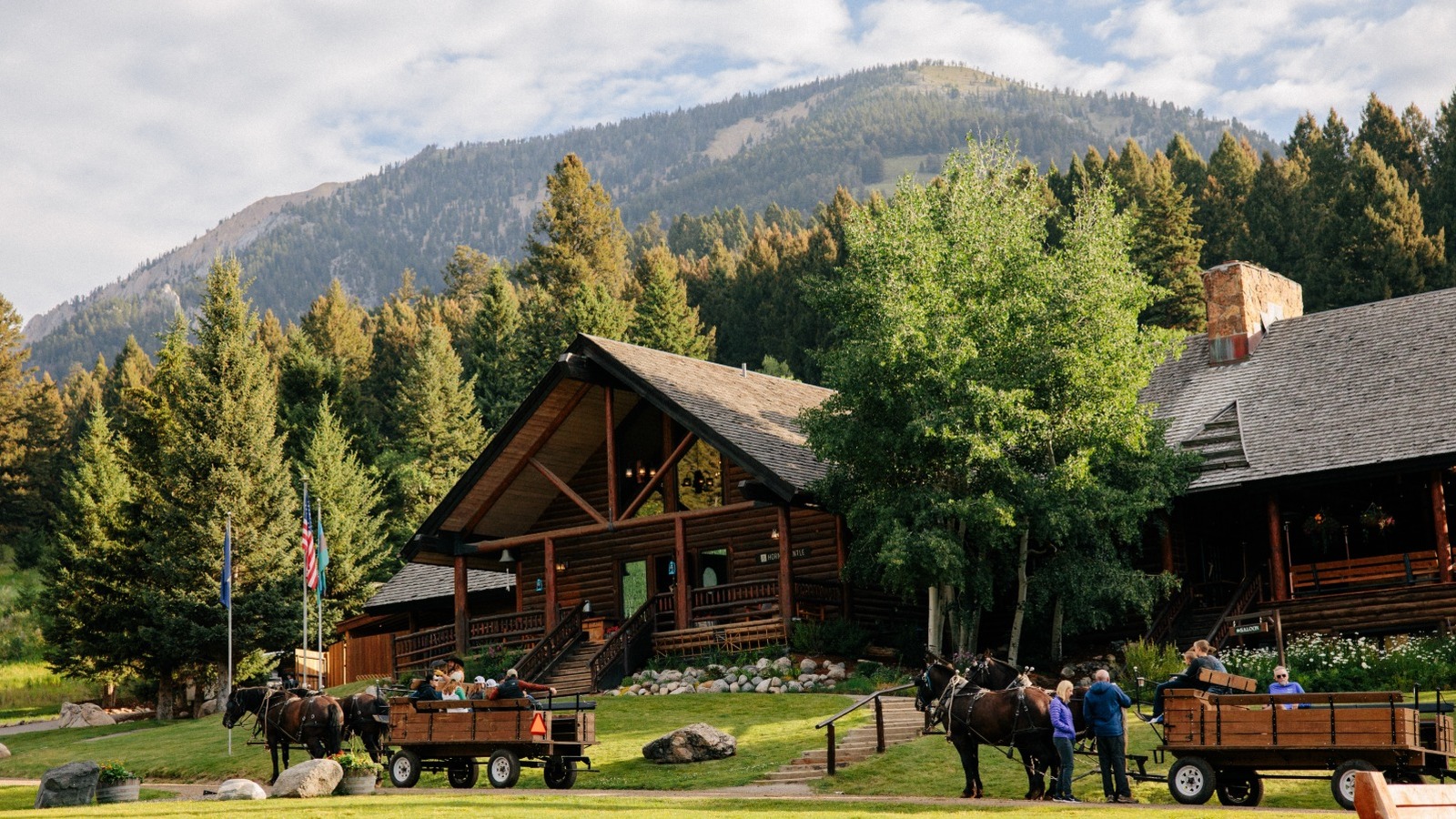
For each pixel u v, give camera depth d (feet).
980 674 69.21
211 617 147.43
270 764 92.17
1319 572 114.62
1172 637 113.80
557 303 306.35
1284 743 57.93
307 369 235.61
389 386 348.38
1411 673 91.97
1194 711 60.29
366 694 84.23
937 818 56.39
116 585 156.25
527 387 263.49
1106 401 105.19
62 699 204.13
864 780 72.13
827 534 123.95
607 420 124.98
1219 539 124.16
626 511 123.44
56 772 73.00
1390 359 118.32
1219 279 131.85
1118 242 110.52
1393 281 238.48
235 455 152.87
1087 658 114.21
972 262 108.88
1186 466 114.52
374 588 173.78
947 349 101.35
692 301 385.70
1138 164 314.35
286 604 149.69
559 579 137.59
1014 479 101.91
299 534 156.56
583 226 337.31
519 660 121.29
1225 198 296.10
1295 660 98.78
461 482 129.18
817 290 111.96
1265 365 126.82
